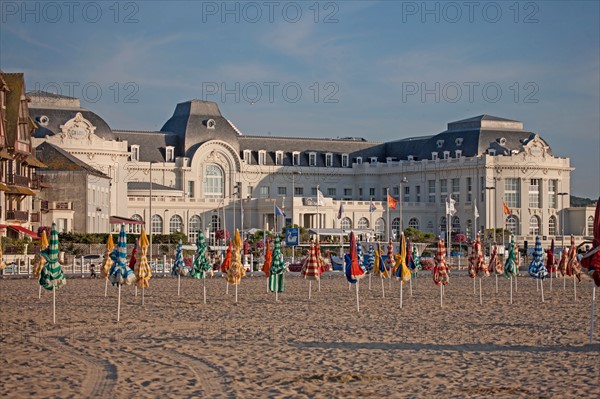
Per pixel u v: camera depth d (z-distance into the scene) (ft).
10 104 400.88
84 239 450.30
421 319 191.72
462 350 146.41
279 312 205.46
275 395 112.27
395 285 307.99
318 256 277.44
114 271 184.44
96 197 524.52
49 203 478.18
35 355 139.54
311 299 243.60
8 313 199.31
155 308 213.87
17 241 376.27
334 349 146.92
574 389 115.85
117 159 609.01
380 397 111.65
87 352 142.72
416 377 123.54
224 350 145.28
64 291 265.54
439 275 221.66
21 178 411.95
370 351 144.97
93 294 254.68
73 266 368.07
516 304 232.73
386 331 169.89
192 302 231.30
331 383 119.44
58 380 119.96
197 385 117.60
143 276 216.13
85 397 110.11
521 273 398.01
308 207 653.71
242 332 167.63
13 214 396.98
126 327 174.50
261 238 538.47
